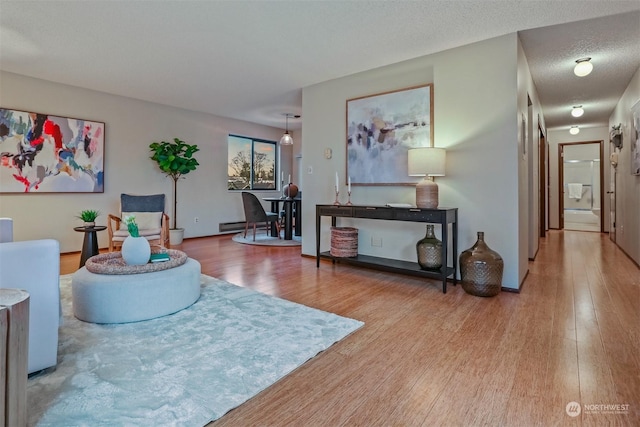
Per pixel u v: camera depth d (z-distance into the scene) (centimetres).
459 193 341
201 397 151
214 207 671
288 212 622
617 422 136
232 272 383
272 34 314
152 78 439
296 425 136
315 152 463
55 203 463
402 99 378
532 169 452
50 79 445
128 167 537
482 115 326
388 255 399
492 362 185
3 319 115
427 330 228
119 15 280
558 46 340
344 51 352
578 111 557
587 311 260
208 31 308
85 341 205
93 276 243
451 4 263
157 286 242
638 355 191
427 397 154
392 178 388
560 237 668
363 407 147
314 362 185
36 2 261
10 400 119
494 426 135
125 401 147
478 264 294
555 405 148
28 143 436
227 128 686
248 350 196
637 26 298
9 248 154
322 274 376
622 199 514
